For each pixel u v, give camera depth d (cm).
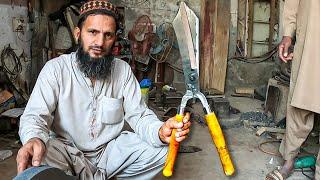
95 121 182
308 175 277
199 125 421
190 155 323
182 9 126
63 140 179
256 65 641
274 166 302
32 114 159
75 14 575
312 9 229
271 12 629
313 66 231
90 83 177
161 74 623
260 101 569
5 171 279
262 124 428
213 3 613
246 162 310
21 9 481
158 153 174
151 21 625
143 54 605
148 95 500
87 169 175
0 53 425
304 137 259
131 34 603
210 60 617
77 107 177
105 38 168
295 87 239
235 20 631
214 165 301
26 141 139
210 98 489
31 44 517
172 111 471
